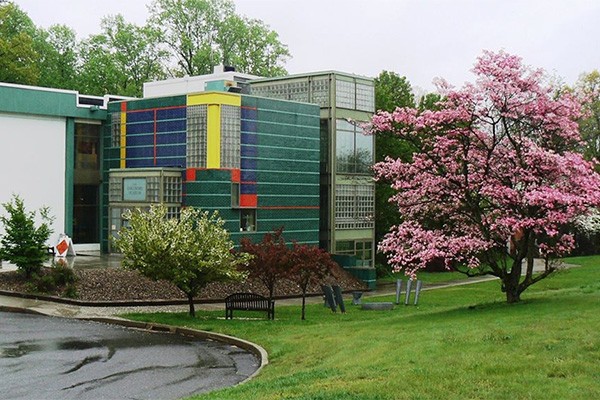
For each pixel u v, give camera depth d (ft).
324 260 79.30
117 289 88.84
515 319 57.52
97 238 133.18
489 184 71.31
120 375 50.01
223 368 53.21
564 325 51.49
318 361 51.03
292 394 39.04
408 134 76.79
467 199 73.31
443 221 77.10
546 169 69.21
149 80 204.44
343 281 120.06
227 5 210.18
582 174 68.85
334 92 130.72
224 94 113.91
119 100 135.03
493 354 44.52
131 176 117.39
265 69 209.87
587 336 46.88
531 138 75.25
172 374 50.75
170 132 118.83
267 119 119.85
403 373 41.63
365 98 136.46
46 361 54.08
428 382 39.27
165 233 77.46
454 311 70.85
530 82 70.44
